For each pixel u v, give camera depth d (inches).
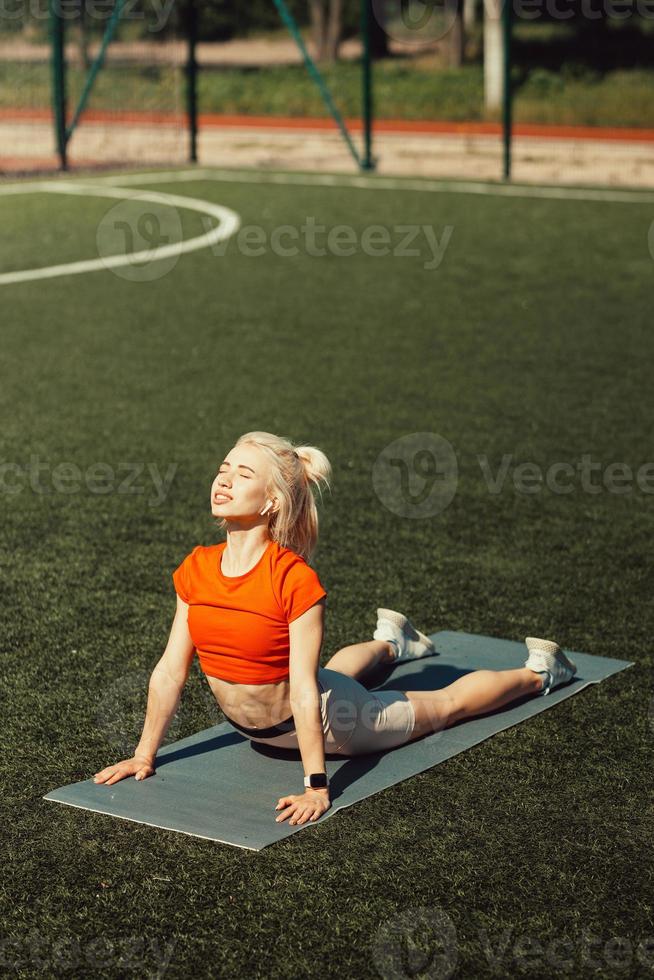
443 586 216.5
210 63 1824.6
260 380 375.6
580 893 125.6
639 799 143.9
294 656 140.3
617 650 189.9
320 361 400.8
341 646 189.0
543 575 223.0
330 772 147.7
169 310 476.7
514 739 157.6
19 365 389.4
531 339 434.0
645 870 129.8
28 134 1154.0
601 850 133.3
